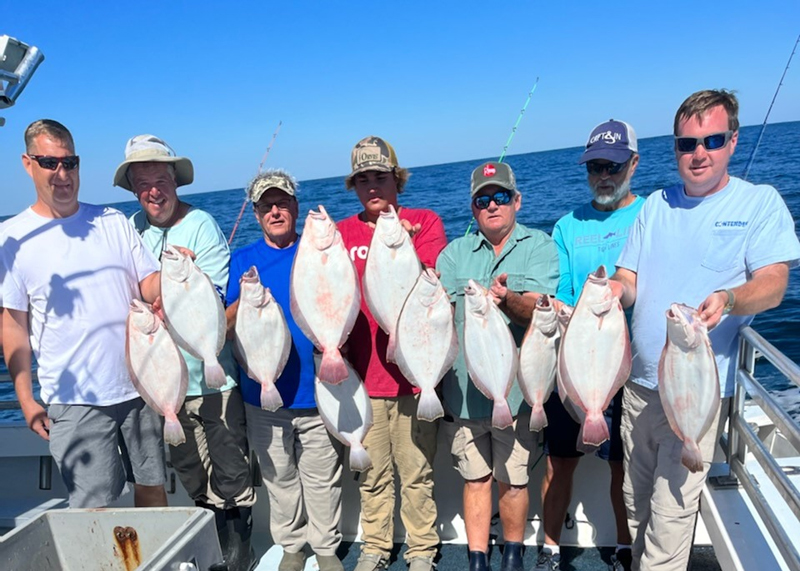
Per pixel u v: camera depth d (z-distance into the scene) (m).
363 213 3.28
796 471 3.03
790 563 2.21
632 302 2.73
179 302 2.76
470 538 3.04
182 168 3.29
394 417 3.06
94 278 2.84
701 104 2.41
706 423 2.37
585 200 21.53
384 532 3.15
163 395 2.78
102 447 2.87
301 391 3.03
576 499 3.40
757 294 2.28
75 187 2.83
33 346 2.90
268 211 3.06
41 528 2.38
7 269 2.81
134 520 2.37
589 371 2.59
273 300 2.83
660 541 2.61
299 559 3.22
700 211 2.52
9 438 3.69
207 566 2.25
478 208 2.90
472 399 2.93
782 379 7.24
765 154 29.88
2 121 2.31
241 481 3.25
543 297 2.67
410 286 2.82
